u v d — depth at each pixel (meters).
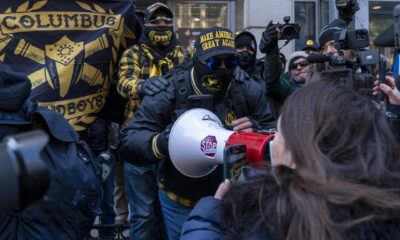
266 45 2.67
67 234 1.58
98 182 1.78
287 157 0.90
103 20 3.17
